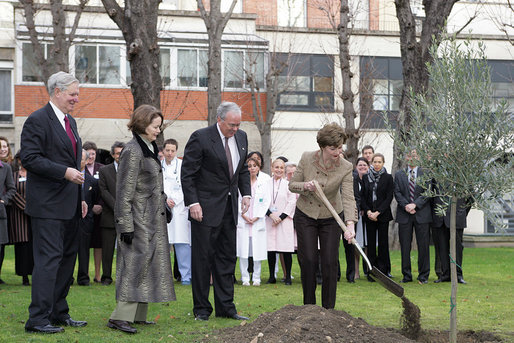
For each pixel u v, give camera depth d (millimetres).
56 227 5723
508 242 20547
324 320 5215
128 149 5898
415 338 5863
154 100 13023
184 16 25047
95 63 23734
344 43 17734
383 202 10648
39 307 5672
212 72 16906
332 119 26406
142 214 5961
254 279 9953
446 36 5848
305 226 6352
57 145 5781
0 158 9469
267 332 5078
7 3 25016
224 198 6566
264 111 25422
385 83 26766
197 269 6531
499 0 25938
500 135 5355
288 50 26094
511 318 6941
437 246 10781
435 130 5562
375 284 10070
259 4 27438
